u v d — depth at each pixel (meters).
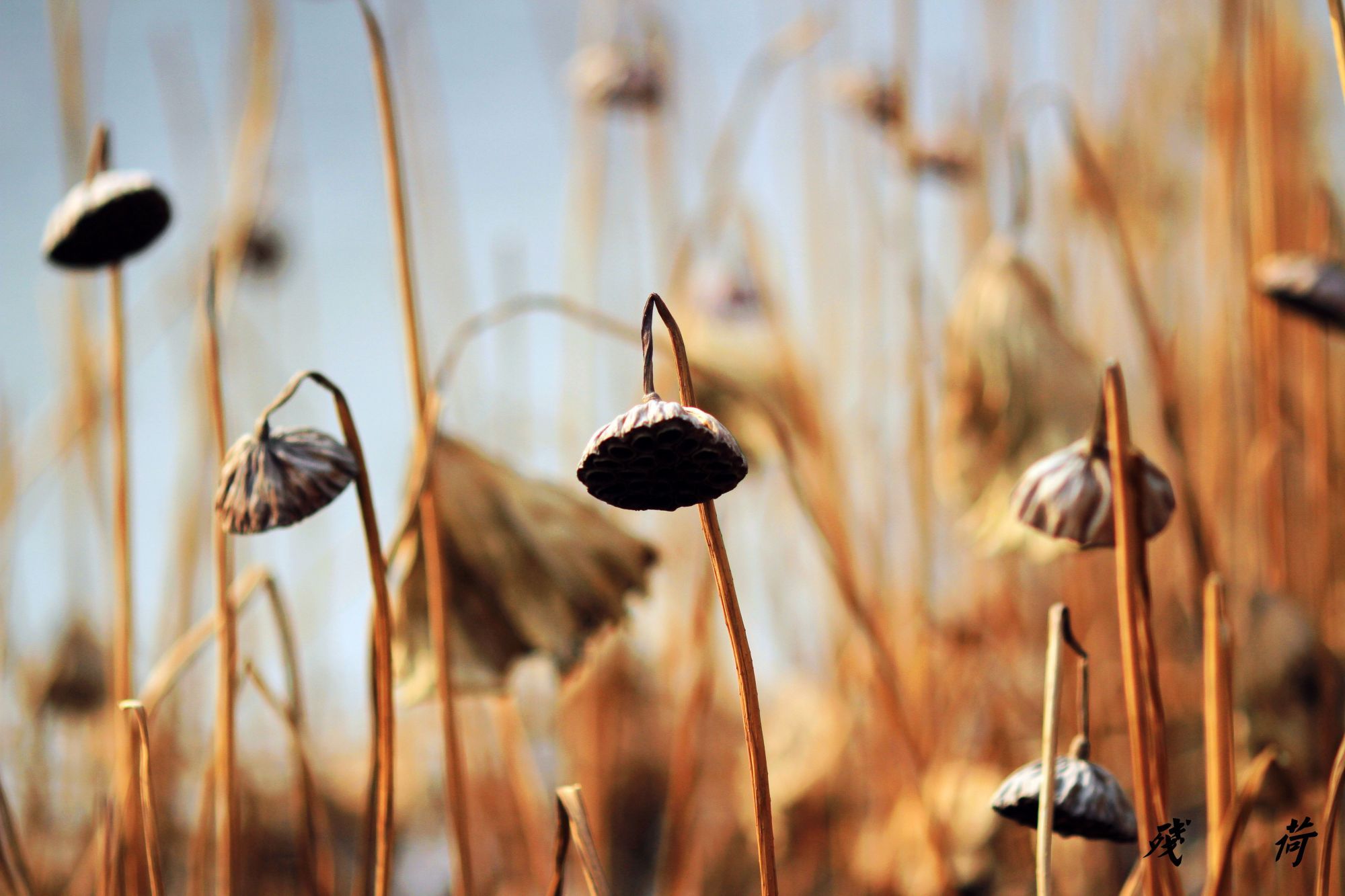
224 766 2.18
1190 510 2.42
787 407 2.85
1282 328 2.67
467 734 3.34
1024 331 2.52
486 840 3.56
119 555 2.30
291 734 2.27
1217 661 2.11
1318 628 2.60
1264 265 2.57
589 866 2.07
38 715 3.00
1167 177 3.60
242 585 2.29
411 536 2.29
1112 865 2.80
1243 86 2.71
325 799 4.23
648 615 3.98
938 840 2.60
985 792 2.69
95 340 3.06
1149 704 2.07
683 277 2.97
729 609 1.96
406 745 3.98
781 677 3.62
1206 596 2.12
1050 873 2.02
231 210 2.91
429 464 2.22
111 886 2.21
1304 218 3.09
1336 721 2.40
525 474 2.35
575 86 3.42
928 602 2.87
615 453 1.91
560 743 3.22
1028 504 2.08
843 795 3.19
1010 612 3.39
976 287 2.55
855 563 3.01
